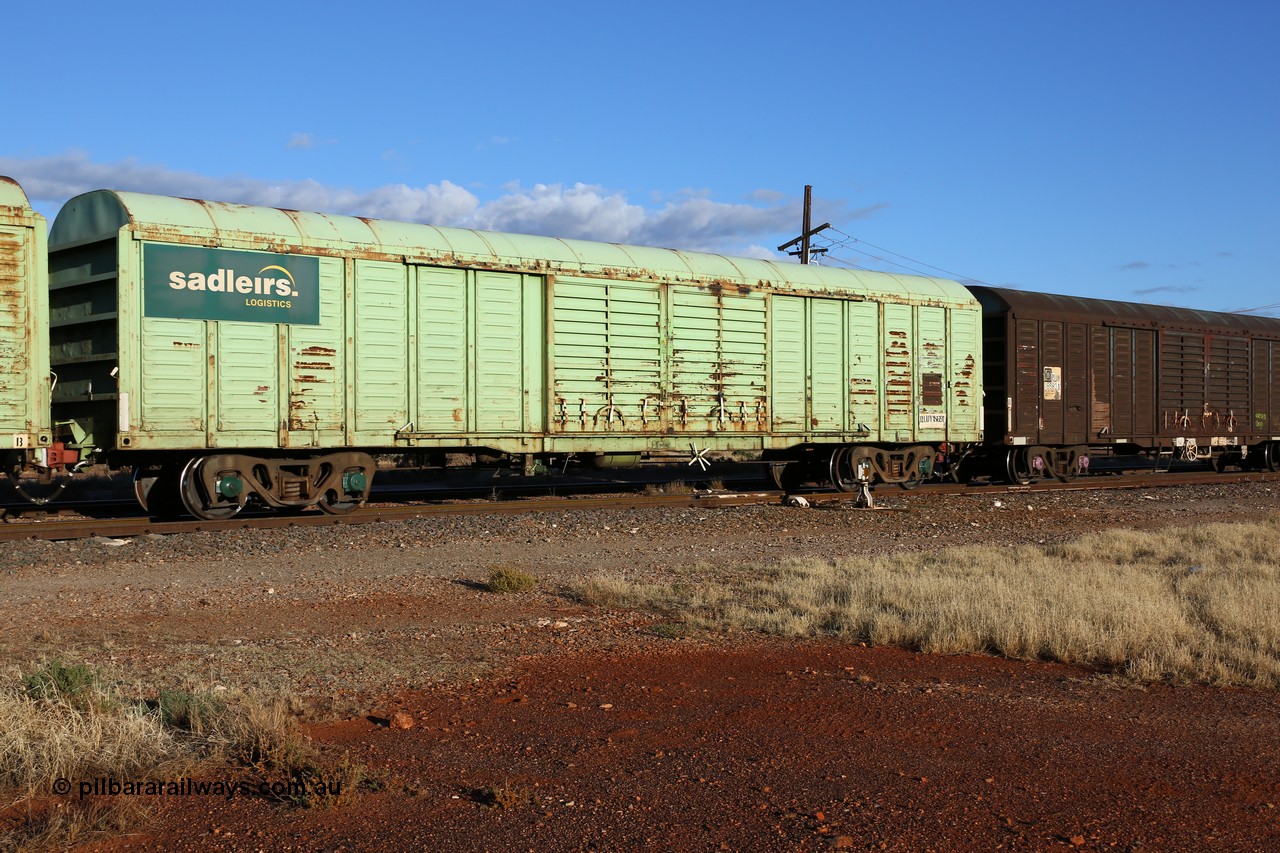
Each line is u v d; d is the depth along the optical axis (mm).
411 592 10680
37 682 6059
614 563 12820
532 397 17234
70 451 14031
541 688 7188
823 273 20656
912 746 6000
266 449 15383
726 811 4949
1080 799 5168
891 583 10602
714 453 19625
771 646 8688
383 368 15852
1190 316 27922
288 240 15008
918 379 21625
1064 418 24578
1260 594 10117
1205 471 32375
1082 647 8430
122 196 14117
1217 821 4902
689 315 18703
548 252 17406
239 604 9906
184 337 14219
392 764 5566
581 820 4828
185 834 4660
